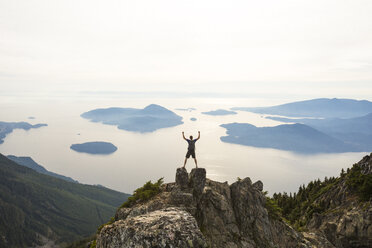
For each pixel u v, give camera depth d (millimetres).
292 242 26078
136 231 13789
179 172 22875
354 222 46625
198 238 13805
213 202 22578
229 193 25328
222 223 21953
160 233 13484
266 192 28859
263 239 22953
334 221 51812
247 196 25281
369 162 61656
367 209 46969
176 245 13094
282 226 27219
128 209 21734
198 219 21047
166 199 21625
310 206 68062
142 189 23922
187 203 20953
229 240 20891
